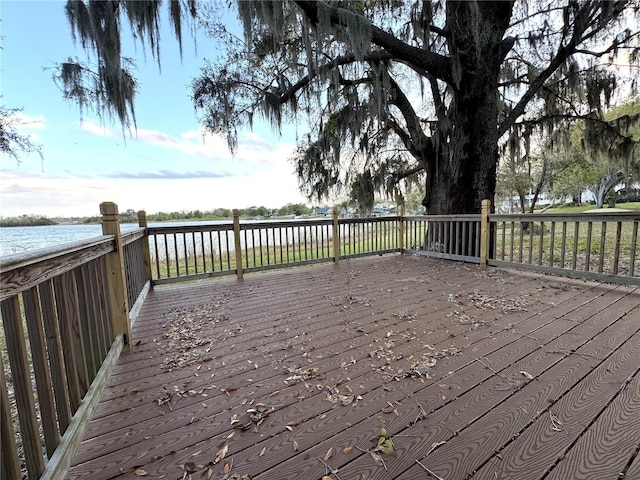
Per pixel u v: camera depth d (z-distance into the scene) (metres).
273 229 5.57
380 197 9.34
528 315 2.92
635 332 2.46
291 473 1.25
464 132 6.22
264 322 3.00
